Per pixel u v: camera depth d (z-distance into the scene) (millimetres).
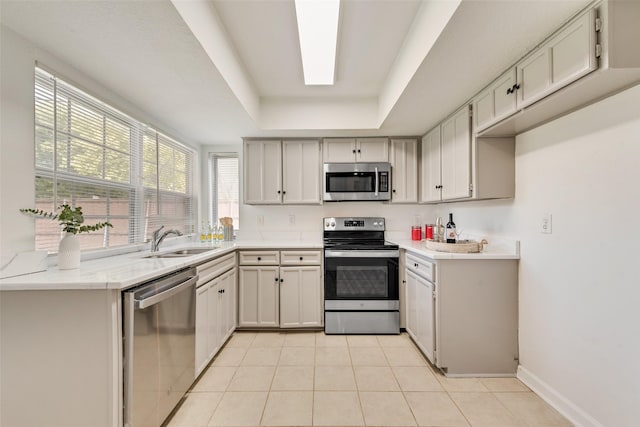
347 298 2830
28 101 1443
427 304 2232
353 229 3438
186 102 2219
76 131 1772
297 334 2842
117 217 2133
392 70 2363
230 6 1684
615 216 1393
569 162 1638
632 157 1317
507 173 2107
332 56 2115
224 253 2518
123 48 1518
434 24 1484
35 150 1499
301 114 2945
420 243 3020
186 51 1543
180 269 1808
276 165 3234
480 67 1729
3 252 1328
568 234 1650
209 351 2178
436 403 1779
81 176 1810
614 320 1398
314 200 3225
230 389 1923
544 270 1827
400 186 3244
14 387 1245
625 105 1342
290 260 2914
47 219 1577
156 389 1469
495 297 2076
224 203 3631
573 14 1271
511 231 2135
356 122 2951
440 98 2180
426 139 3082
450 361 2070
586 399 1541
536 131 1886
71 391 1231
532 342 1933
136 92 2039
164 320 1547
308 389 1923
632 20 1158
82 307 1228
